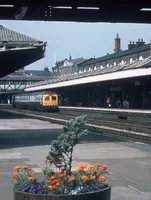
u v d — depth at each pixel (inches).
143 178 419.8
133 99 2397.9
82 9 695.1
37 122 1593.3
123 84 2388.0
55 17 693.9
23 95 3169.3
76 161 541.3
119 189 366.3
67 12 693.3
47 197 195.9
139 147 717.9
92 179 209.9
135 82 1946.4
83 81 2316.7
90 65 3914.9
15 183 214.1
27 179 216.8
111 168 483.5
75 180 207.5
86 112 2180.1
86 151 654.5
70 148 234.7
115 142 808.3
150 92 2145.7
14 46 1437.0
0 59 1663.4
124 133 946.1
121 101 2706.7
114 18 705.6
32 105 2883.9
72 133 229.0
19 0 622.5
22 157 591.2
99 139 874.8
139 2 645.3
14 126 1341.0
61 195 195.3
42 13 681.6
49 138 906.1
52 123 1525.6
